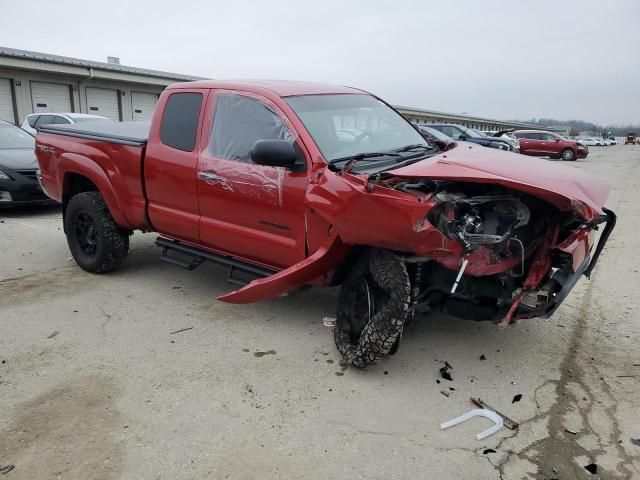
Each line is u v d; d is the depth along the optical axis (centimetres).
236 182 429
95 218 552
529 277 353
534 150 3108
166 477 272
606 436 306
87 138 552
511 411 330
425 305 377
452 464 282
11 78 2202
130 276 577
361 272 375
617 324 458
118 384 358
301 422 318
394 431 310
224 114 450
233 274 459
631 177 1772
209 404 336
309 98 443
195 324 454
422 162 376
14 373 372
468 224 330
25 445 296
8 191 857
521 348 413
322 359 394
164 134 489
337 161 391
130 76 2594
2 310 480
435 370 379
